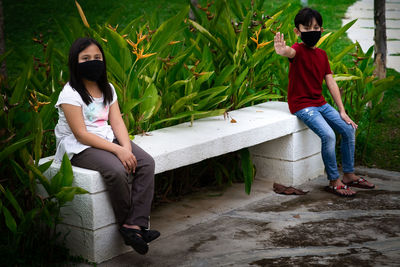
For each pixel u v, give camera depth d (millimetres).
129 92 3818
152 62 4086
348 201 4215
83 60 3129
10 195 3006
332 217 3861
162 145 3674
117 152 3125
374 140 5879
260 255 3238
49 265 3096
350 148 4523
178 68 4246
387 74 8367
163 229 3717
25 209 3365
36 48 9859
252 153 4852
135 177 3205
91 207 3062
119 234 3244
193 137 3898
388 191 4461
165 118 4281
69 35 4125
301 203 4199
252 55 4691
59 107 3227
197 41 4508
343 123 4445
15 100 3389
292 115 4586
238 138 4078
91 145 3141
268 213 3986
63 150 3242
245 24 4543
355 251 3254
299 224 3742
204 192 4527
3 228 3424
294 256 3205
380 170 5074
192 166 4551
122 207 3115
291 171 4625
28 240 3150
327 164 4391
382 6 6438
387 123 6422
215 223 3814
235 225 3762
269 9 13016
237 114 4656
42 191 3305
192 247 3396
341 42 10453
